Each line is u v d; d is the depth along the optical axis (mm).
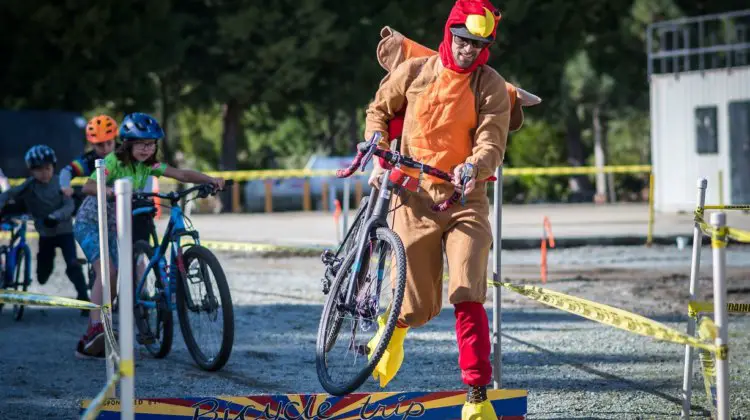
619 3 69312
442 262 10797
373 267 10828
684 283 23719
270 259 29672
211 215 51688
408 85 10773
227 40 62156
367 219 11055
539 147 83438
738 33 66375
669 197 48250
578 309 9977
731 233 8711
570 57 69125
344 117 89500
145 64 60625
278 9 63000
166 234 14797
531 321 18469
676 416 11461
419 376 13773
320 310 20000
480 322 10352
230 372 14227
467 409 10320
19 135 47719
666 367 14242
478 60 10406
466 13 10156
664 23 49219
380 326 10859
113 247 15062
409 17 65188
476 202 10562
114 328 15875
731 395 12406
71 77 60125
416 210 10586
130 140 14789
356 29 65062
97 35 59188
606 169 47812
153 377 13914
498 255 11383
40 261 19906
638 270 26250
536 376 13703
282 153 98062
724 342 8148
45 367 14719
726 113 46219
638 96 71500
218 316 14141
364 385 13219
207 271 14219
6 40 59469
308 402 10461
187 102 65750
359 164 10430
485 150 10250
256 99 66625
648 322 9078
